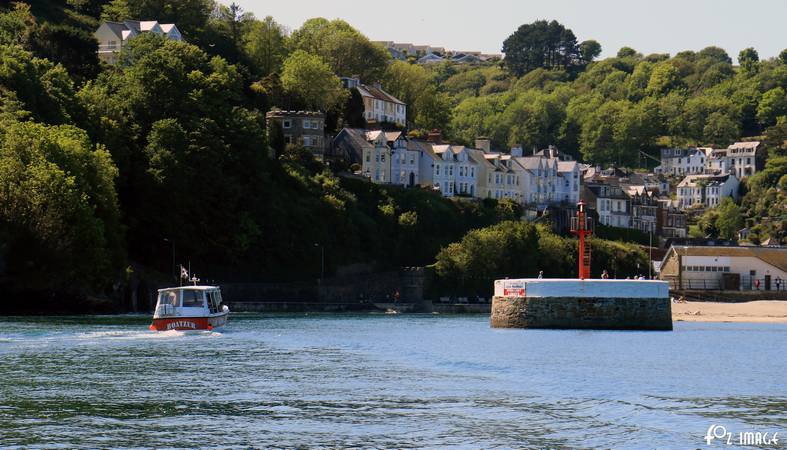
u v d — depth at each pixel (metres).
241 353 160.00
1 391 118.75
